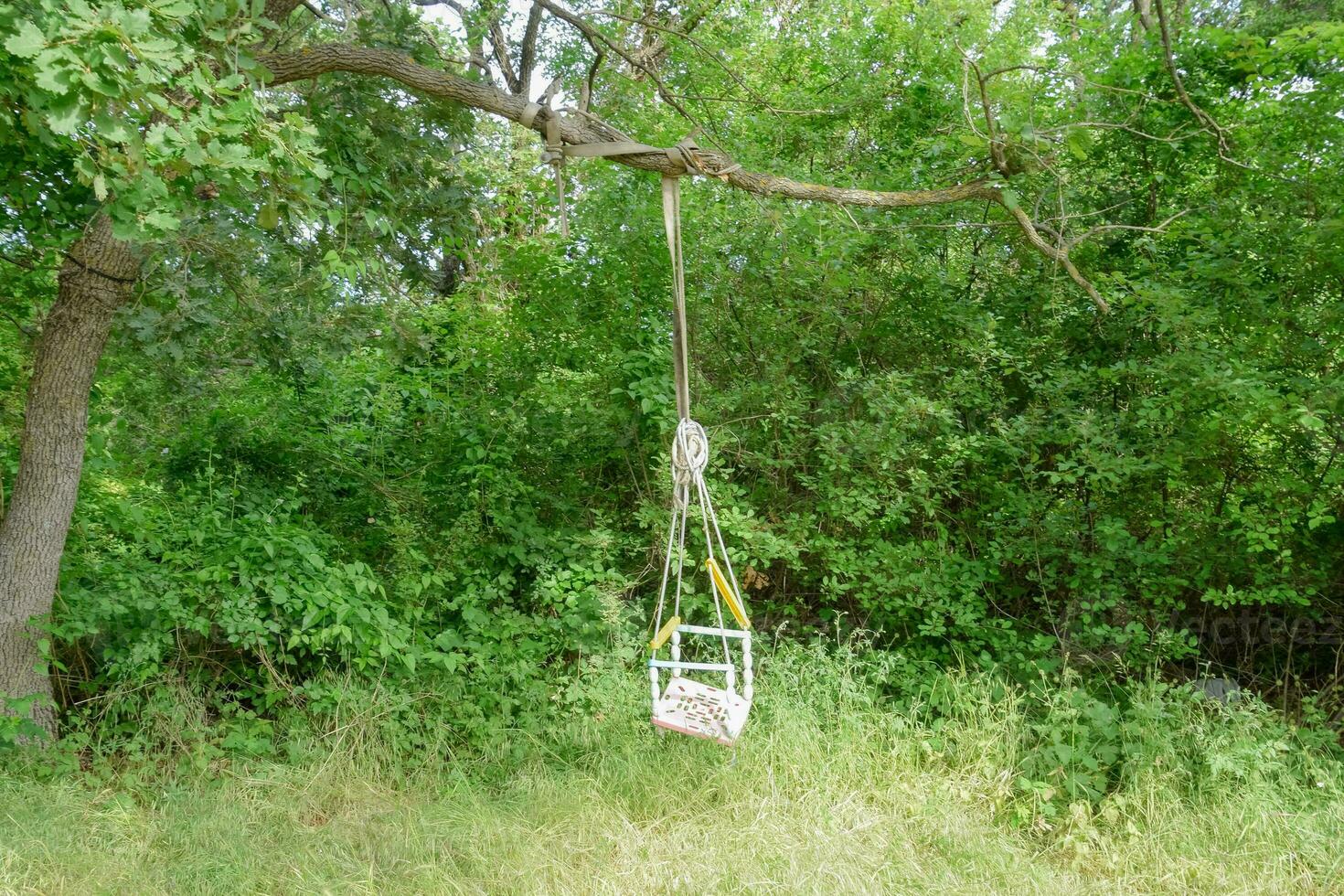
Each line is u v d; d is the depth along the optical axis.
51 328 5.00
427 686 5.56
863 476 5.97
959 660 5.93
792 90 8.63
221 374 7.08
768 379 6.41
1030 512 5.89
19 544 4.93
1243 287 5.86
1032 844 4.59
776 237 6.13
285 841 4.33
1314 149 5.92
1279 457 5.87
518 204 8.72
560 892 3.98
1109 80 6.50
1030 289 6.71
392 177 6.24
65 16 2.88
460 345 7.20
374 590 5.59
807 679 5.54
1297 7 8.47
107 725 5.18
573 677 5.74
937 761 5.07
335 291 6.28
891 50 8.01
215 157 3.27
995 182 5.12
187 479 6.62
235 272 5.79
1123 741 5.02
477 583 5.98
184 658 5.45
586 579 5.75
